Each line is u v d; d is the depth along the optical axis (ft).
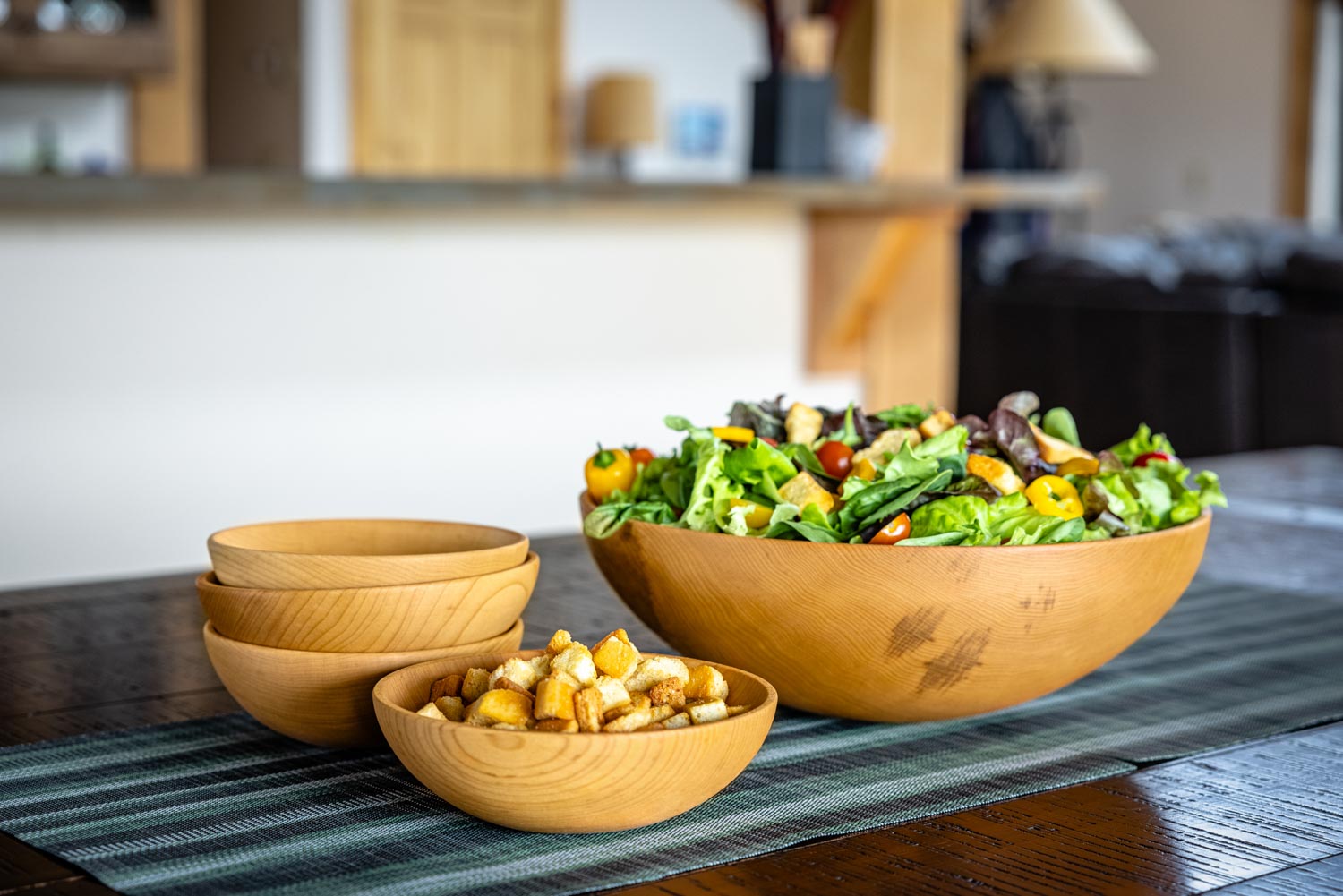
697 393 10.41
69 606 3.85
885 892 2.05
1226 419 14.69
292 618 2.56
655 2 21.93
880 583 2.56
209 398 8.23
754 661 2.74
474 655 2.60
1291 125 27.40
